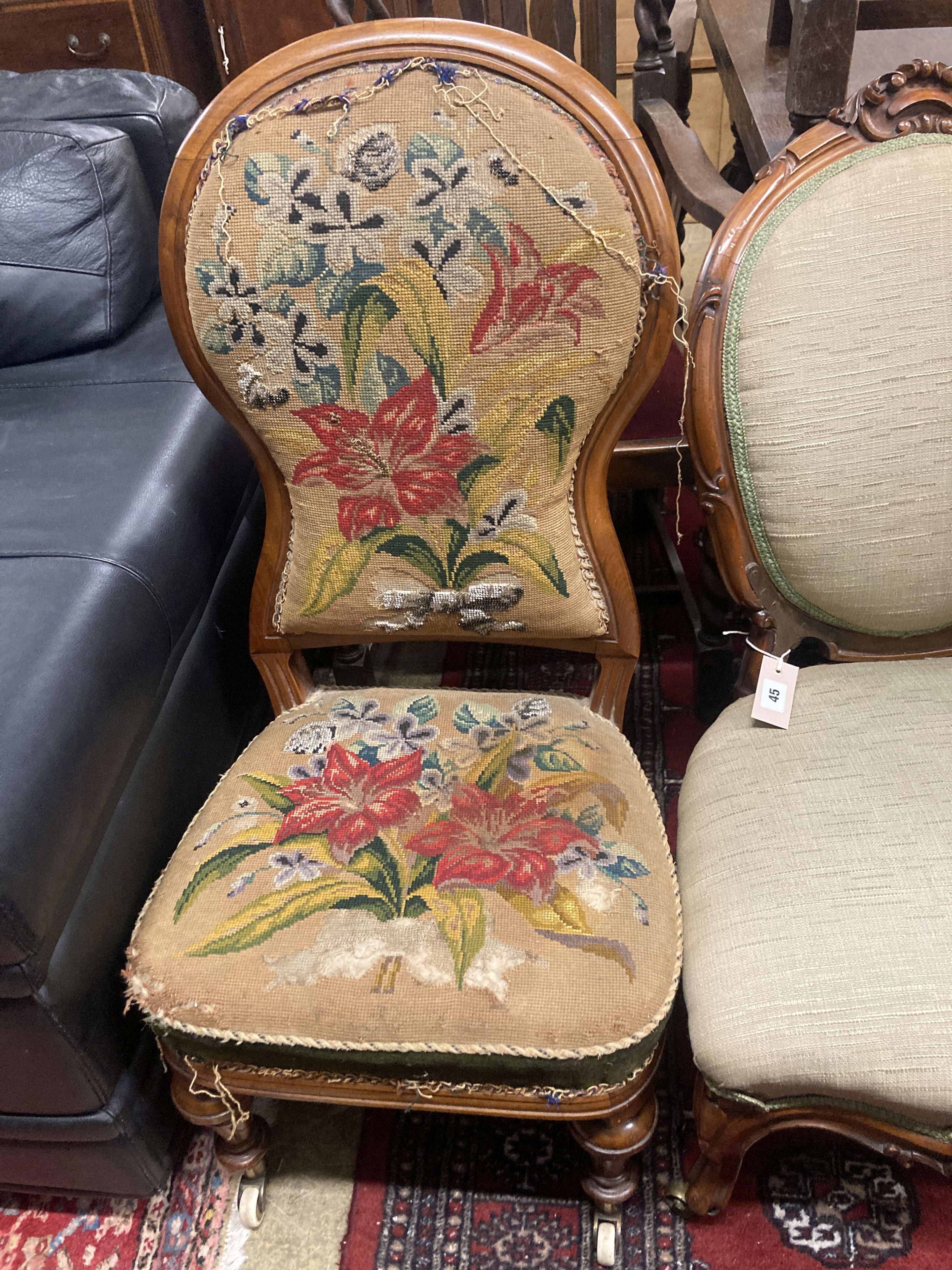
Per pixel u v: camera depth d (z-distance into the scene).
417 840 0.84
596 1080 0.75
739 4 1.56
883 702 0.91
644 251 0.75
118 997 0.89
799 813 0.83
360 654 1.42
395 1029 0.74
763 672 0.93
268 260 0.77
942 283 0.78
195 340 0.82
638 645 0.94
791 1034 0.72
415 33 0.72
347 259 0.76
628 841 0.83
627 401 0.83
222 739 1.17
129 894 0.92
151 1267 0.97
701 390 0.83
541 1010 0.73
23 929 0.73
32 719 0.80
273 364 0.81
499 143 0.72
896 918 0.75
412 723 0.95
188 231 0.77
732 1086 0.74
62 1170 0.95
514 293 0.76
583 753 0.91
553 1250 0.95
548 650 1.62
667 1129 1.03
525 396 0.81
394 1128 1.06
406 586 0.92
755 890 0.79
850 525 0.86
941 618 0.93
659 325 0.78
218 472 1.17
